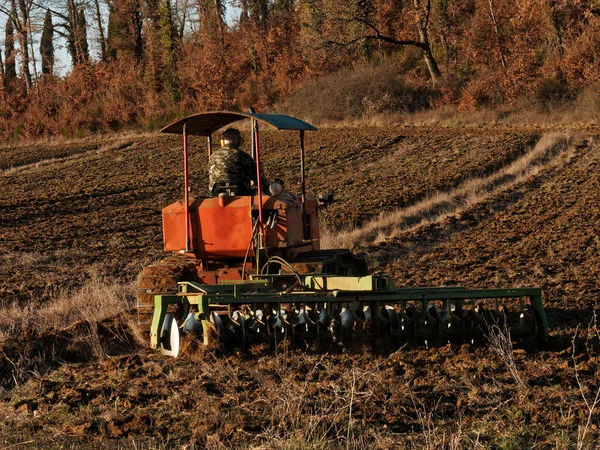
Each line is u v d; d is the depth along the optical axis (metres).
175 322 17.45
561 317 21.25
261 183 20.50
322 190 55.12
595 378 14.78
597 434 11.86
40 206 54.00
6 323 23.36
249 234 19.75
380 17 121.88
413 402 13.20
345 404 13.45
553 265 29.73
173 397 14.33
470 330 17.73
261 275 18.84
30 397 15.12
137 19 150.12
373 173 61.75
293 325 17.33
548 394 13.88
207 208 19.89
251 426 12.59
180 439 12.34
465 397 13.81
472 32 107.88
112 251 38.31
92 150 94.00
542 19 104.44
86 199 56.97
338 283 17.78
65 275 33.09
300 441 11.46
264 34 135.12
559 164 57.16
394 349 17.41
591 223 38.34
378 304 17.61
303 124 20.41
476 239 36.50
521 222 39.88
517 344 17.45
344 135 83.69
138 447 11.90
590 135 67.44
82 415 13.70
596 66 89.88
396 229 39.31
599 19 97.62
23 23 139.00
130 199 56.44
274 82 125.38
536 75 94.62
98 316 23.28
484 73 100.88
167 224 20.23
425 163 63.84
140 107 122.44
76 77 135.62
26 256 36.53
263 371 15.91
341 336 17.19
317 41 114.12
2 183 69.38
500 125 82.81
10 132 135.25
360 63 112.69
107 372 16.83
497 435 11.90
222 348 17.05
